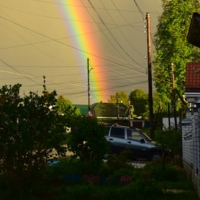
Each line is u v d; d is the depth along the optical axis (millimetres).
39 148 12047
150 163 19625
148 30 35469
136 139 25891
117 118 80000
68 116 12656
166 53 43312
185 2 43031
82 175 15664
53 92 12398
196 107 13281
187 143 20016
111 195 12609
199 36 12086
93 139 16078
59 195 12680
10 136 11469
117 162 17188
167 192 13492
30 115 11898
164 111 64312
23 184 12055
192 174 15969
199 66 24375
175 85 42188
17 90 11984
